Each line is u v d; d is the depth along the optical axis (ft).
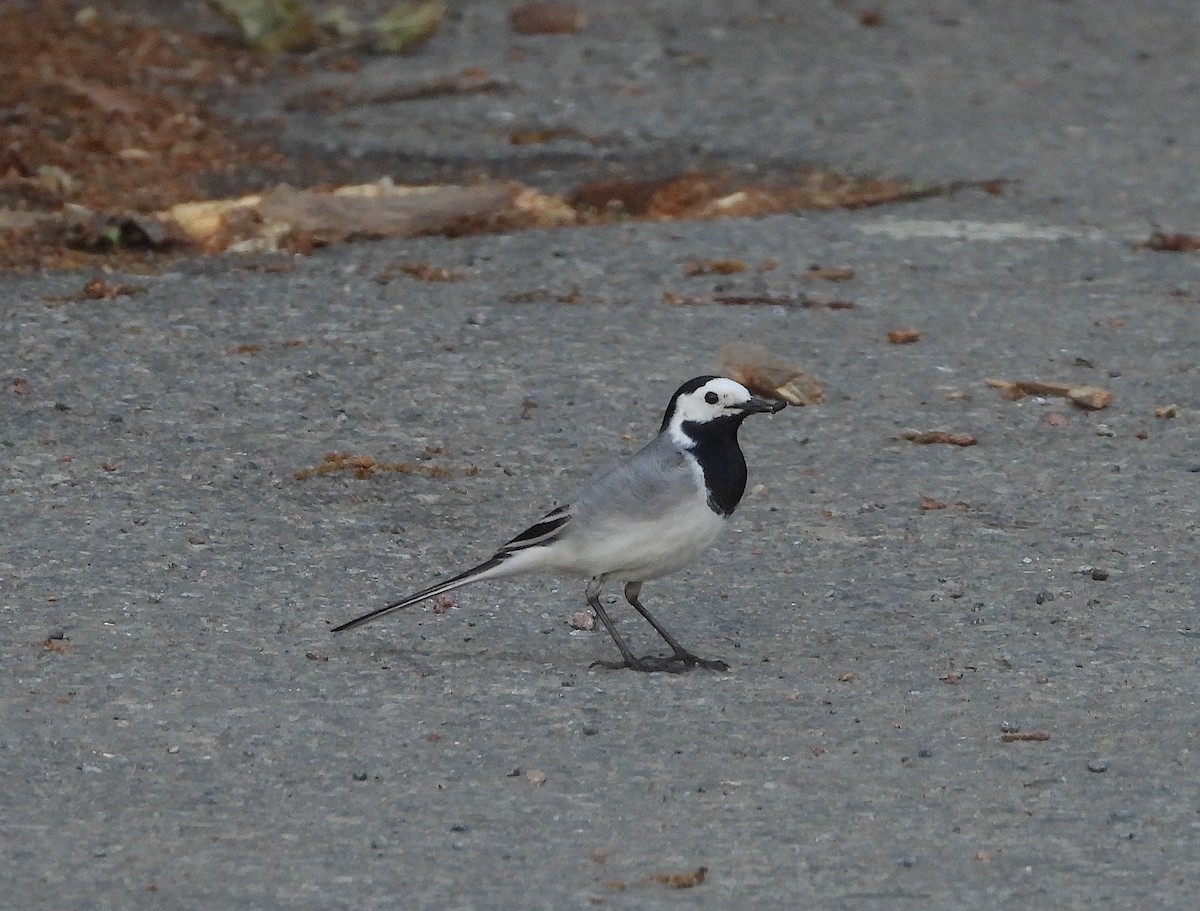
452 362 53.47
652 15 95.81
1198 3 99.60
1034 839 29.09
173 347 53.78
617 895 27.17
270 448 47.50
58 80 79.05
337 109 81.61
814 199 70.79
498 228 66.85
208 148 75.56
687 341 55.67
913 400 51.80
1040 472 47.03
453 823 29.50
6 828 29.17
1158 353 55.21
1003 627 38.40
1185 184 72.90
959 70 88.43
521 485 45.91
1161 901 27.07
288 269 61.46
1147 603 39.50
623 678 35.94
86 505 43.80
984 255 64.18
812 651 37.42
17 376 51.19
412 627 38.42
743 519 44.32
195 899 26.96
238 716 33.50
